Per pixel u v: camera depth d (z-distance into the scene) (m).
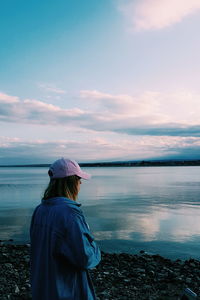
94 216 20.77
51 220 2.38
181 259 10.90
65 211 2.36
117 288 6.88
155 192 41.03
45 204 2.57
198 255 11.48
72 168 2.64
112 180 75.25
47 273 2.34
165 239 14.06
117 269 8.75
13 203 28.56
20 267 8.69
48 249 2.35
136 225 17.50
